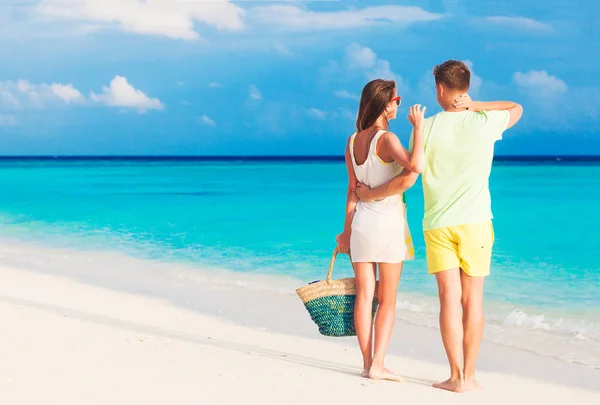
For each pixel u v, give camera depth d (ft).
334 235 49.24
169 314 23.94
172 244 44.57
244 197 92.84
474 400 13.89
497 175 167.32
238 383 13.92
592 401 14.87
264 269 34.65
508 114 14.44
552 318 23.99
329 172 205.26
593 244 44.34
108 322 21.83
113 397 12.50
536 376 17.10
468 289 14.67
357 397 13.42
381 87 14.83
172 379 13.87
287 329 21.88
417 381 15.79
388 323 15.19
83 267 35.24
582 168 225.97
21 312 20.29
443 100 14.70
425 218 14.69
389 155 14.43
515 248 42.91
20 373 13.67
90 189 114.21
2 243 45.21
